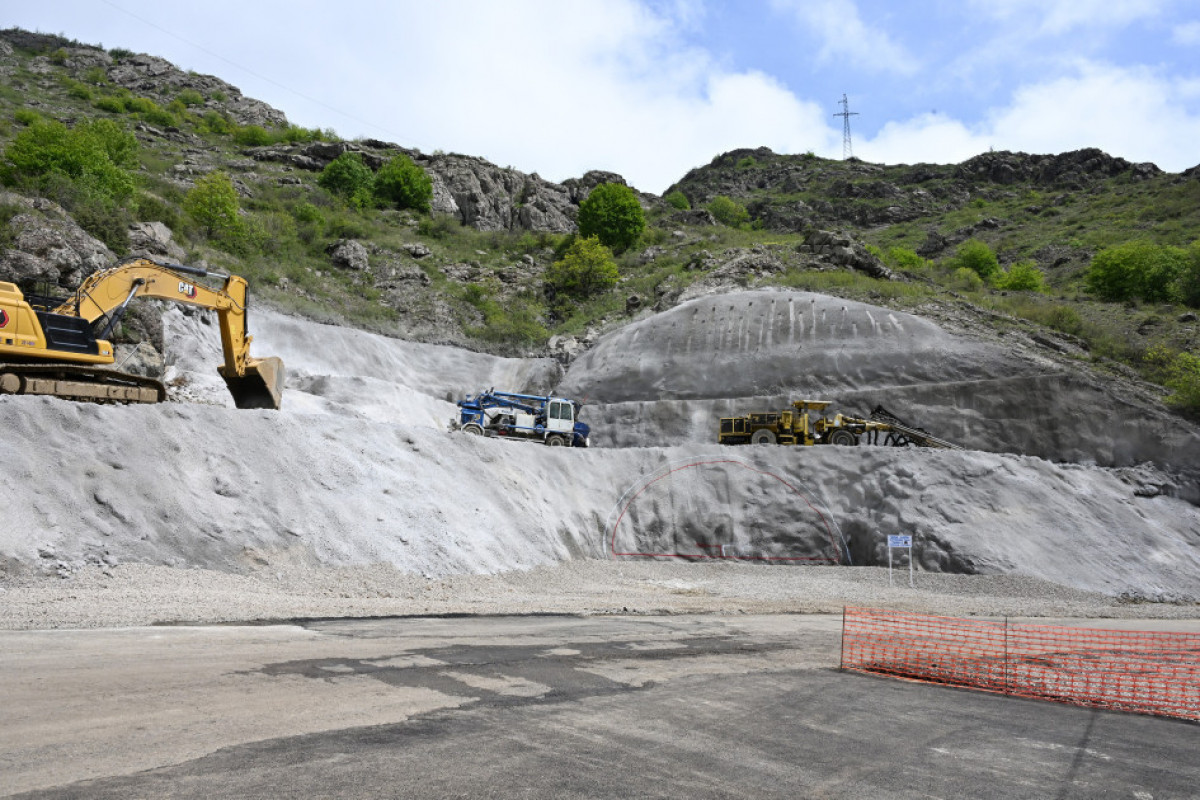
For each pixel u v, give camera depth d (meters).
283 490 17.20
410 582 16.50
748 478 27.52
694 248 60.75
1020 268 59.69
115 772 4.83
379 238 55.28
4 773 4.68
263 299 39.81
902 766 6.30
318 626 10.83
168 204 43.53
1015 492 26.45
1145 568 24.98
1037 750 7.16
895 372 37.38
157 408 16.92
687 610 16.33
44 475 14.07
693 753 6.19
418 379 41.12
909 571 23.30
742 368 39.38
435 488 20.80
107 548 13.57
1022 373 36.16
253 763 5.16
